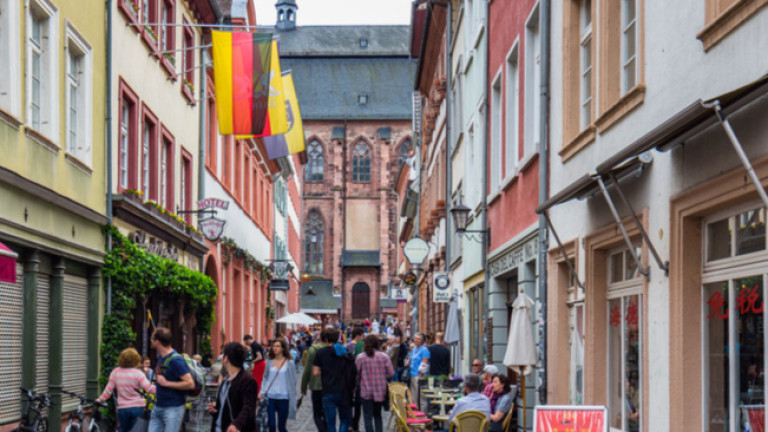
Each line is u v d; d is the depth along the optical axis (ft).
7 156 43.11
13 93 44.11
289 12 408.26
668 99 30.91
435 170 131.64
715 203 26.78
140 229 67.56
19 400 45.96
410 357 83.05
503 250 63.46
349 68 390.63
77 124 55.98
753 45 24.16
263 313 148.87
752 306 25.89
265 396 56.54
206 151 97.86
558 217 46.78
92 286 57.93
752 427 25.75
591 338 40.27
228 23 106.73
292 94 110.52
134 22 66.39
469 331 89.30
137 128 68.28
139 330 67.05
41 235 47.29
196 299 80.23
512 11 60.59
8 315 44.75
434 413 67.56
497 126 70.54
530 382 55.72
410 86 386.52
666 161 31.24
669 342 30.63
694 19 28.58
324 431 60.95
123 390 46.29
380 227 360.07
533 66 55.31
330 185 361.51
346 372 57.62
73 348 55.06
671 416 30.35
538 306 49.80
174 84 81.82
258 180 143.13
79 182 54.70
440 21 114.21
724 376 27.91
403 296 200.54
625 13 37.55
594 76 40.86
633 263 36.37
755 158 23.89
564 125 45.03
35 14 49.08
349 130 365.61
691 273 29.71
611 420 39.24
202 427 58.80
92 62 57.31
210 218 81.51
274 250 170.60
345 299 357.41
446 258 106.93
